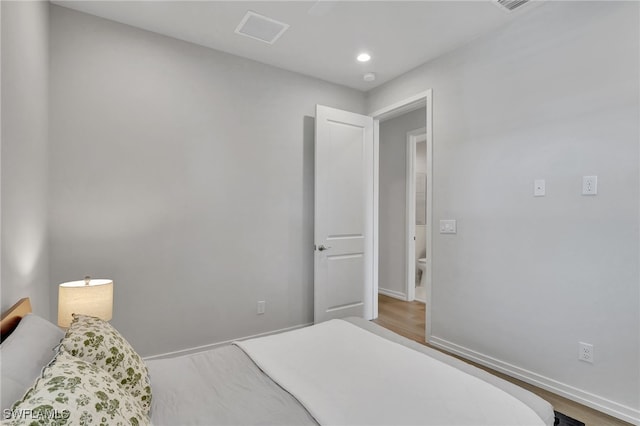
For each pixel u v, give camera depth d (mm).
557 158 2152
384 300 4500
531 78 2291
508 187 2414
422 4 2221
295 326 3281
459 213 2748
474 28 2506
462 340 2717
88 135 2320
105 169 2381
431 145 2996
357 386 1216
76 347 1073
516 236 2365
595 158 1984
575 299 2064
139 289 2510
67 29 2254
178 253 2662
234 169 2926
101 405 796
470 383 1232
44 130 2053
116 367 1111
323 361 1438
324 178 3281
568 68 2105
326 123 3299
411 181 4496
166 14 2346
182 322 2684
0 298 1254
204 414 1084
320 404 1099
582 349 2029
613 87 1918
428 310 2994
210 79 2814
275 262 3156
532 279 2273
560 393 2119
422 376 1289
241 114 2967
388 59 3006
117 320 2432
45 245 2082
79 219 2293
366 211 3633
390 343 1645
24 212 1595
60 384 770
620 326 1885
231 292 2910
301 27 2510
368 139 3650
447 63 2875
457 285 2758
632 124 1850
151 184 2555
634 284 1837
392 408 1071
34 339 1086
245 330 2990
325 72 3289
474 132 2646
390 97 3459
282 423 1032
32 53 1764
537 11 2262
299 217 3305
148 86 2543
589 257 2006
